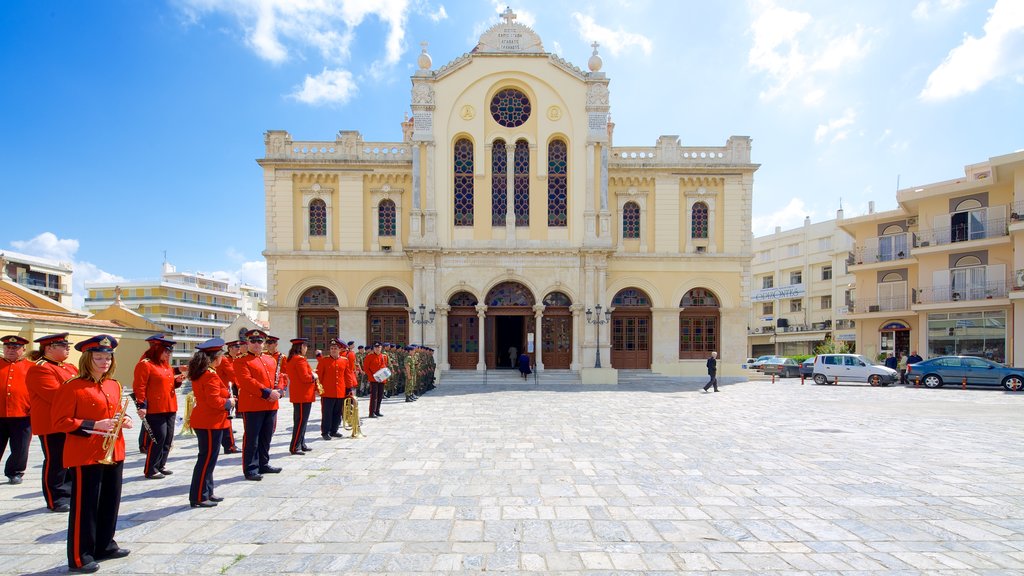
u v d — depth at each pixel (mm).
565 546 5797
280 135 28422
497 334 32688
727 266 28922
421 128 27062
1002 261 28922
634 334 28891
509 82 27750
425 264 26516
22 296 22031
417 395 20047
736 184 29219
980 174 33219
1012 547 5801
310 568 5285
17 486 8375
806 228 53375
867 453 10258
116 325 23578
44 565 5410
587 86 27453
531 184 27547
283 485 8148
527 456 9977
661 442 11289
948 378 25469
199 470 7152
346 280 28000
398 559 5477
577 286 26875
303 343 10562
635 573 5172
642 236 29000
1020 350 26812
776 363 36500
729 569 5254
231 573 5191
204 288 75188
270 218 28188
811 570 5242
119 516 6793
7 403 8430
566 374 26234
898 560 5469
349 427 13203
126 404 5773
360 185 28359
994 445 11016
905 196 32375
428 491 7777
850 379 27734
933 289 31062
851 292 44219
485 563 5383
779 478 8469
